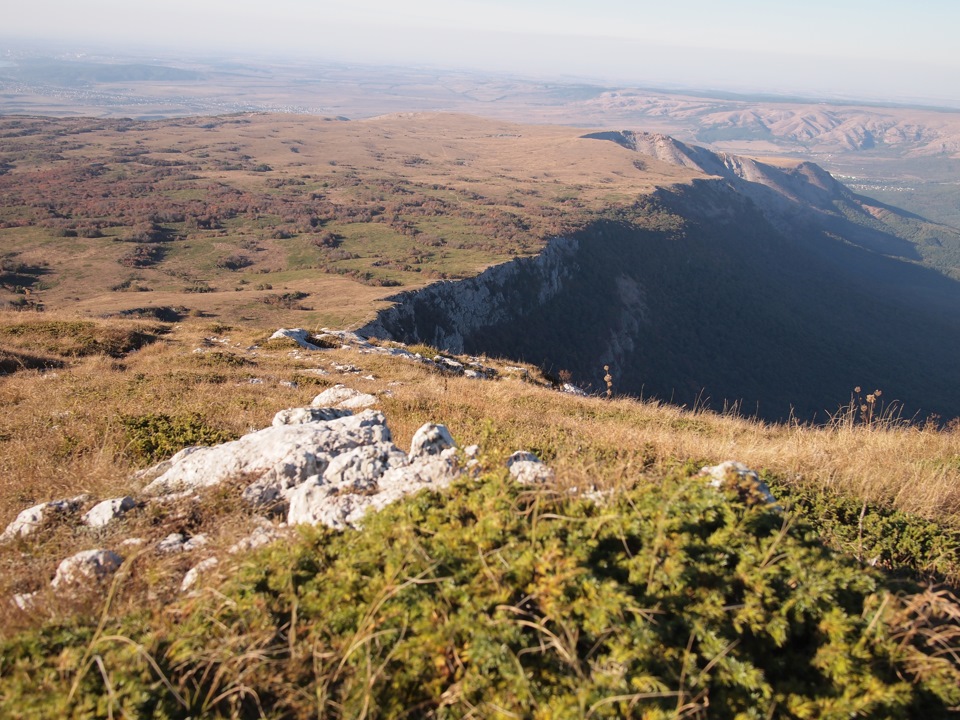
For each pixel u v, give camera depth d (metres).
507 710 2.97
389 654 3.32
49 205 162.88
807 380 150.88
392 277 112.88
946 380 163.88
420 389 15.48
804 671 3.44
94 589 4.87
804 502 6.88
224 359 21.55
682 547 3.94
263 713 3.15
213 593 4.11
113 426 10.91
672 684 3.12
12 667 3.56
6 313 28.55
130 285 105.19
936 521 6.77
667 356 144.25
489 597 3.58
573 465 6.07
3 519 7.48
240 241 143.88
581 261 146.00
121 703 3.14
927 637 3.63
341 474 6.07
